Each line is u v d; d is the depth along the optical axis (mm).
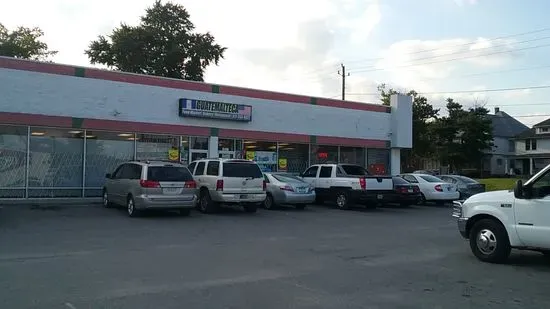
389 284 7645
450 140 58531
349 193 20016
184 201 16156
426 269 8805
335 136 27766
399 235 13125
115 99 20875
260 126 24922
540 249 9047
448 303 6641
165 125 22062
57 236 11805
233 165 17609
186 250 10320
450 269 8844
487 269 8867
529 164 70312
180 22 47781
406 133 30609
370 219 16984
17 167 19094
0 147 18781
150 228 13523
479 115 58844
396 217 17812
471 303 6656
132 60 44656
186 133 22625
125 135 21375
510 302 6730
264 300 6602
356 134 28719
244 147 24594
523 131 75812
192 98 22766
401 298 6848
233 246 10930
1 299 6414
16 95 18797
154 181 15695
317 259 9578
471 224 9961
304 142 26500
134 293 6824
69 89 19844
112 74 20812
